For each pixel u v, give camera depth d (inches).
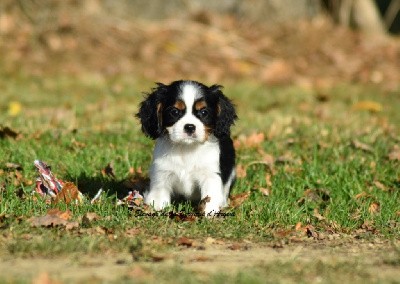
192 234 339.9
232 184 415.8
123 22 1028.5
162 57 954.1
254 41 1037.8
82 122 600.7
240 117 641.0
